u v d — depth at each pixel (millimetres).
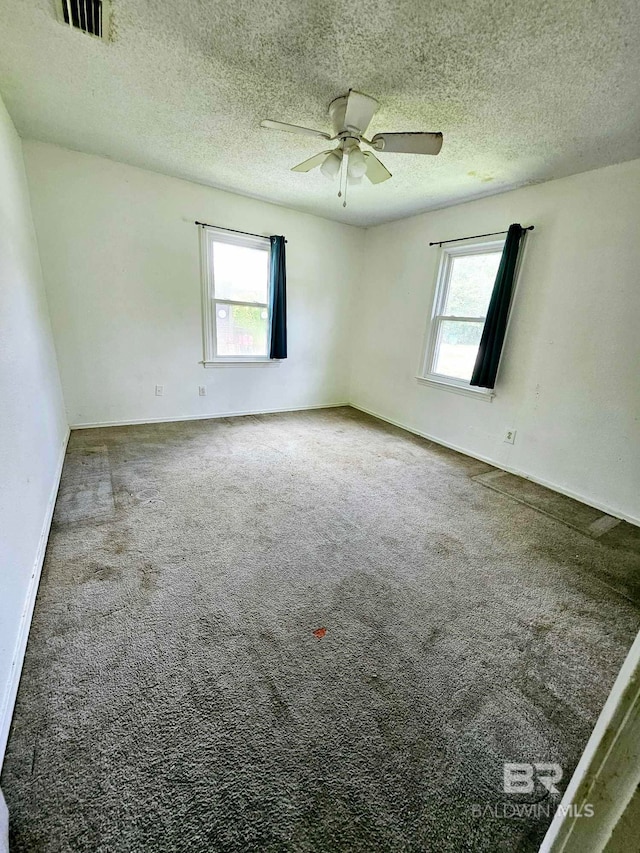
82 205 3107
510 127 2135
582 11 1326
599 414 2600
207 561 1842
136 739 1041
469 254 3508
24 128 2578
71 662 1259
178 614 1500
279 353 4328
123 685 1193
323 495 2617
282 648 1376
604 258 2494
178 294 3729
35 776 939
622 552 2113
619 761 462
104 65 1815
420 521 2354
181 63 1776
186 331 3875
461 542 2146
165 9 1449
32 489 1772
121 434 3545
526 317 3000
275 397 4711
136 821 870
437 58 1629
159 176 3344
